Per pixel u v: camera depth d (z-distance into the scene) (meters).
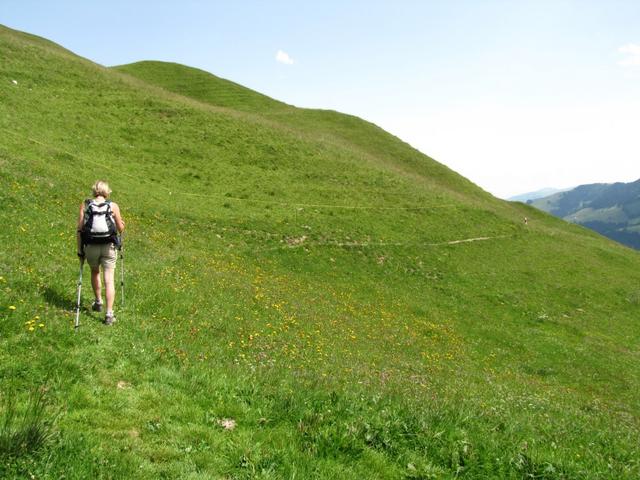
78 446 6.71
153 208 33.31
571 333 35.31
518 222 58.44
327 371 15.16
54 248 17.20
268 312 20.45
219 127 54.91
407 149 86.31
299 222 40.00
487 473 8.94
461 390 17.34
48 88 48.06
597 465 9.91
